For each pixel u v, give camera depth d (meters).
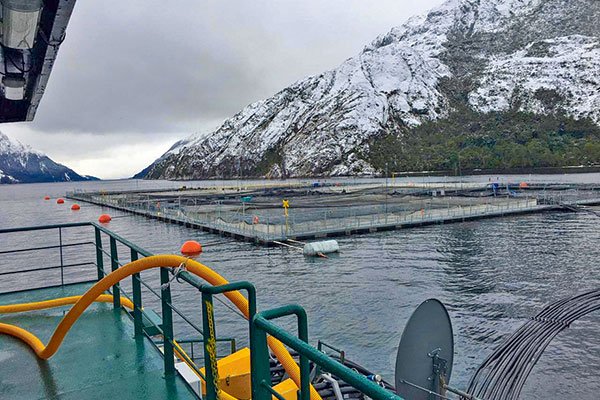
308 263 35.66
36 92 5.65
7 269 35.84
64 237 53.72
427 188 111.81
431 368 5.13
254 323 2.17
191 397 3.66
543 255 36.50
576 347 18.00
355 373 1.58
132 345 4.66
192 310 22.27
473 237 45.50
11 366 4.32
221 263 36.56
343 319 22.14
